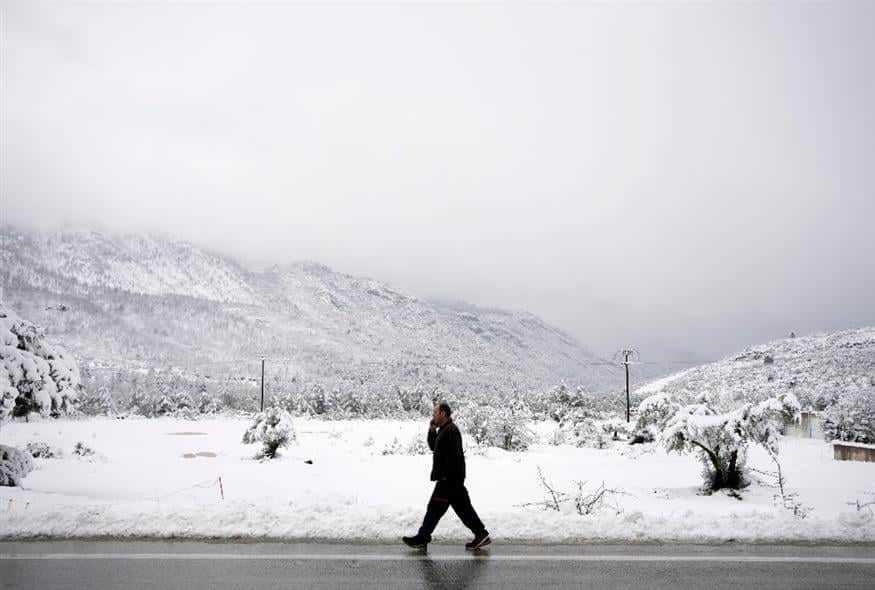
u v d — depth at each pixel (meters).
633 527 7.48
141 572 5.95
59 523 7.32
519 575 5.99
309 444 32.09
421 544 6.85
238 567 6.12
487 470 20.12
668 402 17.89
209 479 17.08
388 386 105.31
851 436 37.44
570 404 62.50
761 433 15.11
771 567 6.32
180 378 104.75
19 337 11.09
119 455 25.05
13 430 40.28
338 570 6.08
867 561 6.55
